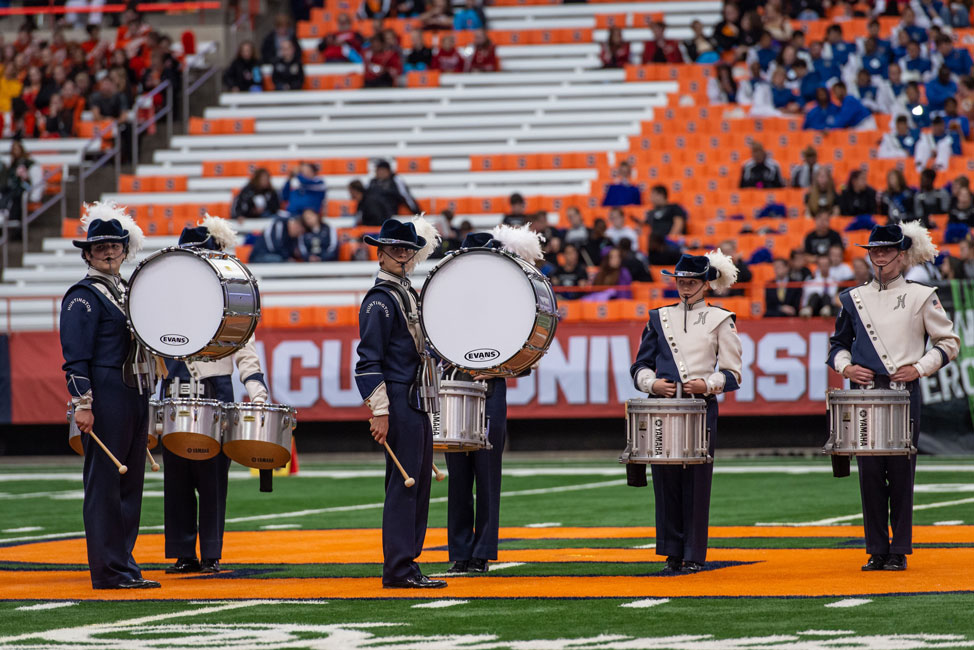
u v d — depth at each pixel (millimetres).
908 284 15859
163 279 14602
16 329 41250
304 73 50094
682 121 46594
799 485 26859
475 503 16312
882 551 15180
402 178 45875
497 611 12422
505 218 39531
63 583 15055
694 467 15320
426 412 14227
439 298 14211
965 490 25047
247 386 16625
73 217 46125
